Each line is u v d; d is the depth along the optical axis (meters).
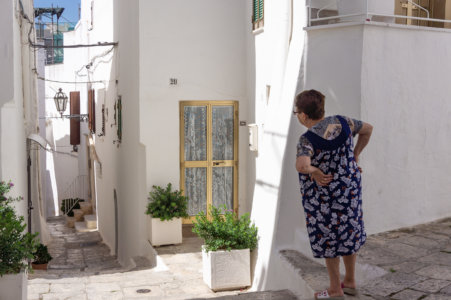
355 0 6.81
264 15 9.06
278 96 7.13
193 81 10.28
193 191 10.48
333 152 3.59
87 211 22.39
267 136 7.28
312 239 3.79
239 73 10.50
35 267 11.99
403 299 3.92
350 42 5.84
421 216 6.20
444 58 6.22
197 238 10.27
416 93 6.05
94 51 18.52
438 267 4.64
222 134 10.53
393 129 5.93
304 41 6.40
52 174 27.36
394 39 5.89
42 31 26.66
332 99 6.03
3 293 5.56
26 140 11.01
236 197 10.61
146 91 10.05
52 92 26.89
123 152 12.94
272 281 6.44
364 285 4.25
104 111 16.83
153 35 10.04
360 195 3.75
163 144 10.14
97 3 17.44
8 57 7.60
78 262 14.33
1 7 7.55
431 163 6.22
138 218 10.76
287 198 6.57
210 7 10.30
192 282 7.68
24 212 9.81
